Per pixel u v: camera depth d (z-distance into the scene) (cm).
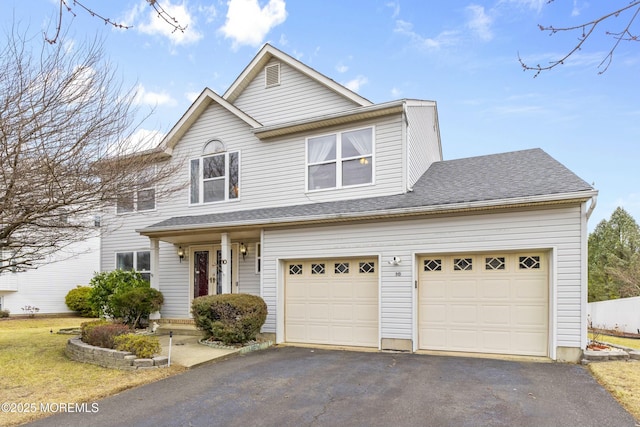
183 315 1282
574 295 747
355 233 949
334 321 972
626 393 552
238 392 587
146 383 636
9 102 537
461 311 853
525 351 796
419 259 898
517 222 800
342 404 532
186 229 1099
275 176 1183
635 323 1512
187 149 1323
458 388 589
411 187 1045
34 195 579
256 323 939
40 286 1964
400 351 870
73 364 754
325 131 1126
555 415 484
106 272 1329
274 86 1259
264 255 1046
